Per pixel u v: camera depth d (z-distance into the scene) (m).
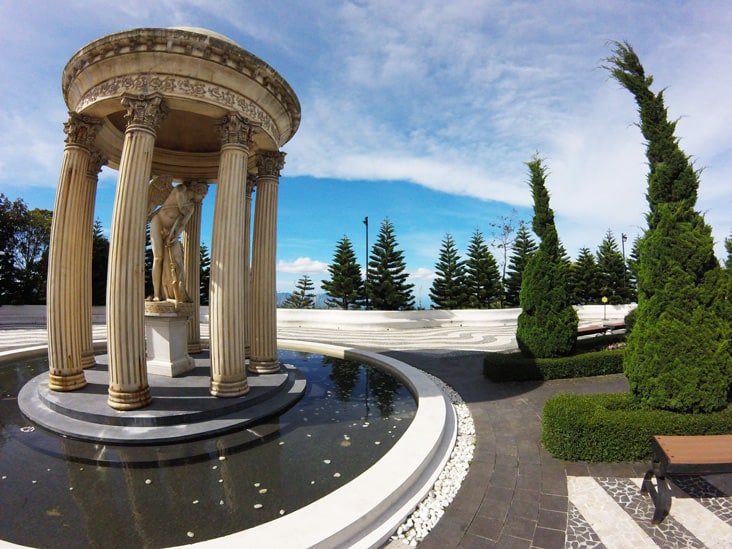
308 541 2.79
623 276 38.53
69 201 6.41
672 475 4.27
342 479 4.13
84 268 7.66
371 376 9.04
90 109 6.40
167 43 5.54
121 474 4.17
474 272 32.44
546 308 9.22
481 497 3.89
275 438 5.24
